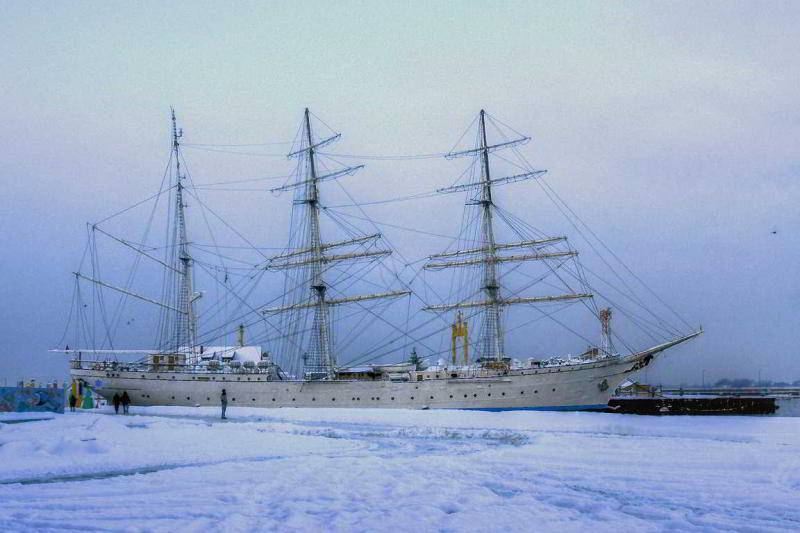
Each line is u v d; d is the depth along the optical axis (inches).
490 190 3371.1
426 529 542.3
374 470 855.7
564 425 1740.9
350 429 1608.0
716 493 708.7
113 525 548.7
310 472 836.0
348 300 3292.3
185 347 3540.8
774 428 1603.1
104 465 901.2
